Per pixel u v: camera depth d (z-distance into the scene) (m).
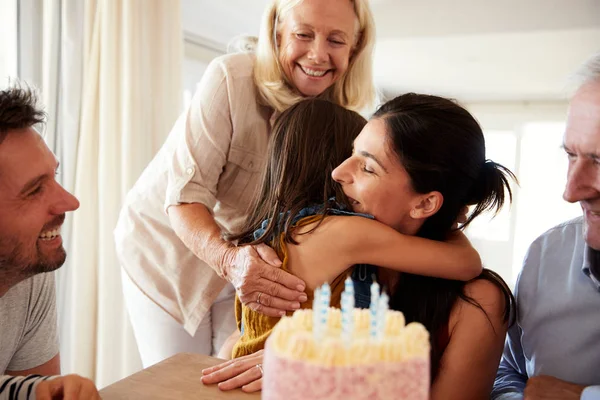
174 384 0.70
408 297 0.87
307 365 0.40
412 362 0.41
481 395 0.84
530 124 5.79
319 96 1.30
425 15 3.56
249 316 0.91
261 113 1.25
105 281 2.00
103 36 1.99
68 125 1.96
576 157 0.74
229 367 0.72
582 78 0.73
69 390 0.66
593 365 0.86
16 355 1.05
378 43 3.88
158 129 2.21
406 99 0.84
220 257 1.02
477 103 5.99
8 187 0.77
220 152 1.21
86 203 1.99
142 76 2.13
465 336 0.83
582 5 3.23
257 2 3.05
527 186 5.77
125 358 2.05
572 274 0.90
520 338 0.97
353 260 0.84
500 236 5.80
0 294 0.88
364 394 0.39
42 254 0.86
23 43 1.88
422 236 0.92
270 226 0.93
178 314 1.39
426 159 0.79
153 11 2.18
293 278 0.86
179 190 1.17
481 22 3.48
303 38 1.18
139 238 1.41
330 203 0.91
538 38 3.58
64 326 2.02
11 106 0.77
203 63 3.45
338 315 0.48
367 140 0.83
